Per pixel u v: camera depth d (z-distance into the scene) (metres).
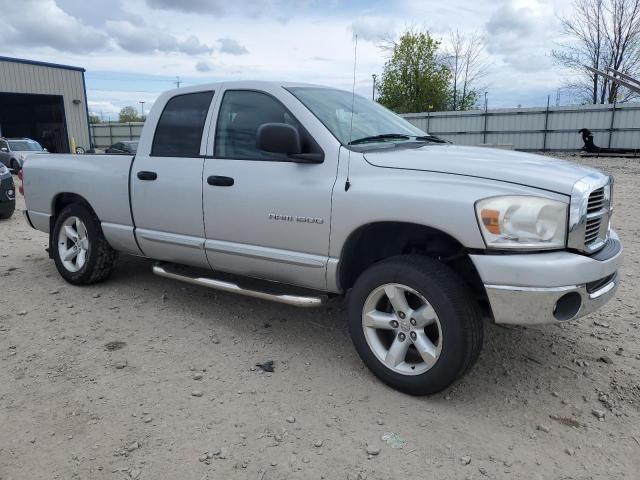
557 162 3.29
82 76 31.84
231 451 2.68
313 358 3.71
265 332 4.16
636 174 18.08
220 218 3.91
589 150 27.98
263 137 3.31
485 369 3.54
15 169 19.86
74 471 2.52
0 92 27.94
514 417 2.99
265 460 2.61
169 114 4.35
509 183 2.85
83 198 4.95
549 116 30.67
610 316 4.43
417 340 3.09
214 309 4.64
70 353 3.77
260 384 3.34
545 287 2.73
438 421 2.94
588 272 2.82
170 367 3.56
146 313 4.54
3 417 2.96
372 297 3.25
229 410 3.04
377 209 3.11
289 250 3.60
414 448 2.71
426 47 38.06
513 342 3.94
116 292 5.07
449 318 2.92
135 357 3.71
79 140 32.31
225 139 3.95
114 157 4.69
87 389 3.26
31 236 7.88
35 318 4.42
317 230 3.41
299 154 3.42
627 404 3.12
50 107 33.28
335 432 2.84
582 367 3.57
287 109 3.65
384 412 3.03
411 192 3.00
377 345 3.30
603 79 35.78
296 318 4.44
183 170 4.12
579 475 2.52
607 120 29.28
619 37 34.66
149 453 2.66
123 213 4.61
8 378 3.39
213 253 4.05
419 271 3.00
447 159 3.14
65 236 5.25
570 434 2.84
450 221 2.87
